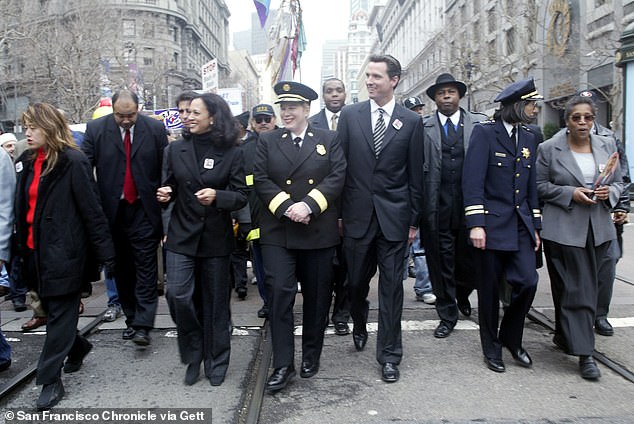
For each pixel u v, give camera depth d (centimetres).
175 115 922
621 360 430
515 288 414
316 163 386
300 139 393
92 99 2772
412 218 416
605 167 415
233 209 387
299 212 369
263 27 1336
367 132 412
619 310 561
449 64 3341
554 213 426
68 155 365
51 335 364
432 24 5609
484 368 420
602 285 486
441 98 501
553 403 357
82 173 369
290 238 385
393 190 409
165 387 391
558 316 441
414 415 342
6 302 646
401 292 410
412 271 754
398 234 402
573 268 411
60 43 2719
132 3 5450
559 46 2527
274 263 387
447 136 502
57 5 2956
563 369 416
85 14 2891
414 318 555
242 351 464
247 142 557
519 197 412
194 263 396
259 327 531
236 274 648
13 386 387
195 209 386
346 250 419
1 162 375
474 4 3712
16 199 375
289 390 383
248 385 394
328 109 617
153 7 5588
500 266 419
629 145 1475
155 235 473
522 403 357
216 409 354
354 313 446
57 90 2880
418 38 6362
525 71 2553
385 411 348
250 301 637
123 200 467
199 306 418
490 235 409
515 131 420
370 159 409
